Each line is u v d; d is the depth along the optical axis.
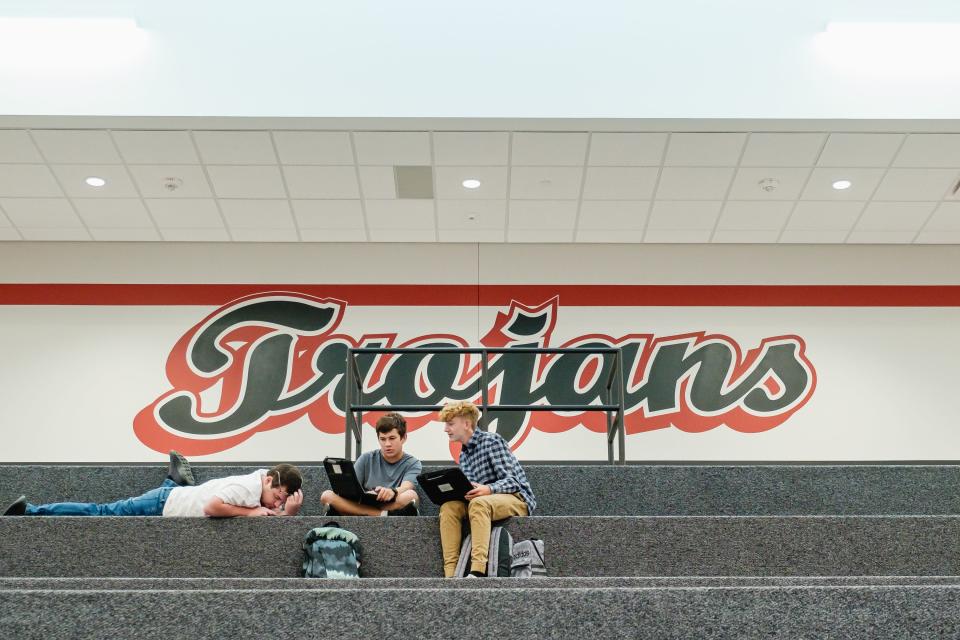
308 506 4.73
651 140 6.85
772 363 8.11
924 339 8.18
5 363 7.95
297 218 7.96
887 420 7.96
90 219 7.96
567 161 7.11
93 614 2.07
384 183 7.41
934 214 7.86
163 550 3.68
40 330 8.06
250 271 8.30
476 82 6.64
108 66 6.62
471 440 4.08
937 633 2.05
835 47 6.72
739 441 7.89
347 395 5.19
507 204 7.72
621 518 3.75
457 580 2.77
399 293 8.27
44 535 3.68
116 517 3.72
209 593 2.09
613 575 3.69
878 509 4.73
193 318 8.16
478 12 6.80
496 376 8.04
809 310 8.24
